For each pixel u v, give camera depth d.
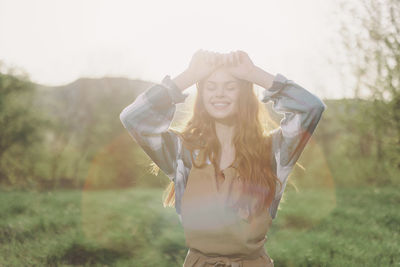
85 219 6.87
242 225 1.73
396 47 11.65
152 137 1.84
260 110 1.99
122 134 21.05
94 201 10.17
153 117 1.82
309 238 5.59
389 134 12.98
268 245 5.31
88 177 20.58
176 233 5.75
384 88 11.99
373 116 12.52
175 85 1.80
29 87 19.45
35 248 5.12
